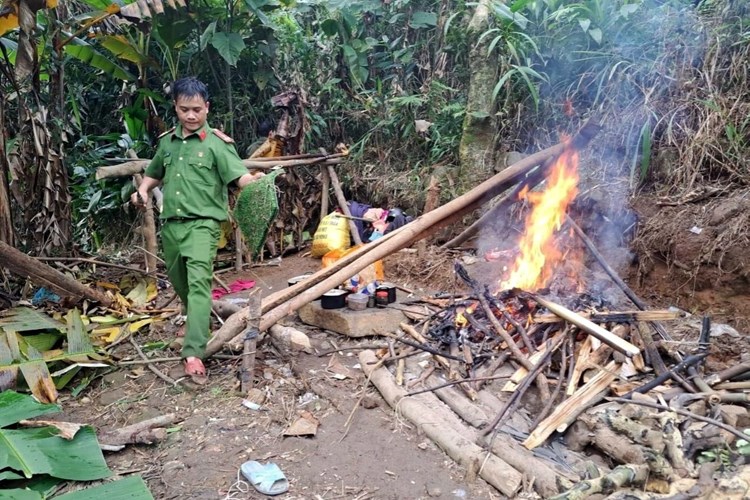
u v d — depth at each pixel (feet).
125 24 18.40
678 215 13.29
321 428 8.98
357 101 22.97
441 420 8.74
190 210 10.77
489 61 17.13
